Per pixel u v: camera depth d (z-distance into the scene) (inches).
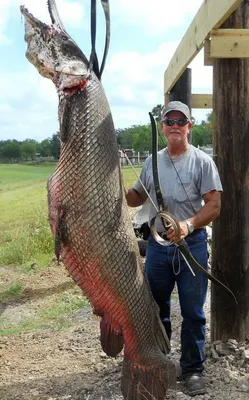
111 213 93.7
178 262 117.5
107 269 95.3
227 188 133.3
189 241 116.6
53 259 289.0
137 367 105.2
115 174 93.9
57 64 87.9
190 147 118.7
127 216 98.6
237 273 134.6
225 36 123.6
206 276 113.1
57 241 92.4
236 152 132.1
